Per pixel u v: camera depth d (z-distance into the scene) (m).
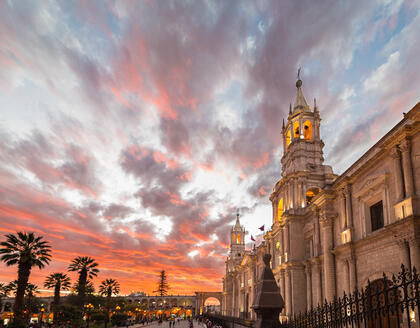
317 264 41.72
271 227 60.97
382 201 29.89
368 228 32.09
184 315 174.38
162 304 171.12
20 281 42.91
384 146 28.12
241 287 96.19
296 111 58.62
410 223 23.83
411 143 25.53
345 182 35.69
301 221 48.88
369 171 31.84
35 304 74.25
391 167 27.91
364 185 32.47
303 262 45.78
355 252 33.09
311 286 43.91
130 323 84.94
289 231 48.78
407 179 25.25
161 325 94.94
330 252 37.81
